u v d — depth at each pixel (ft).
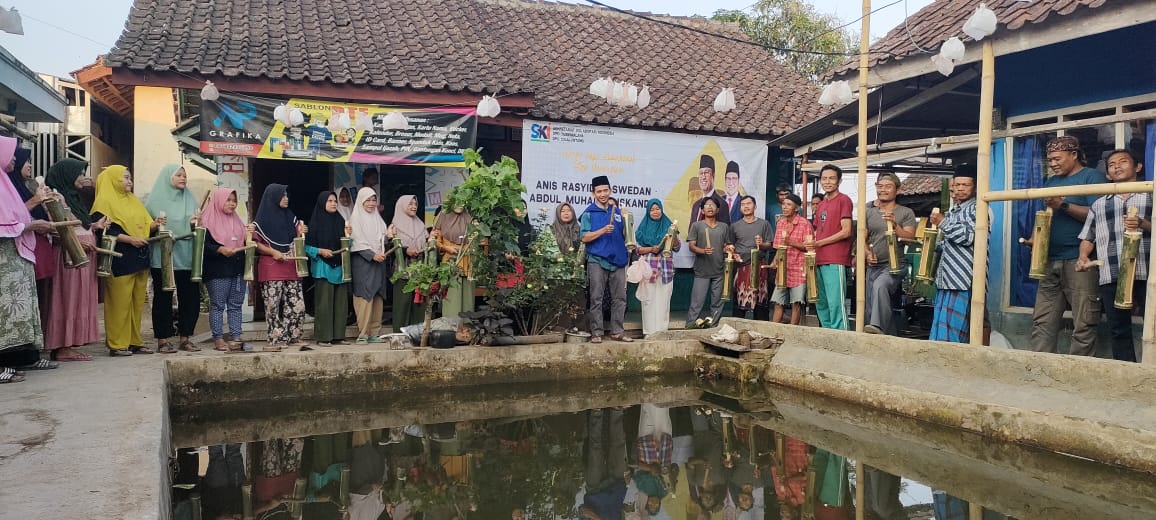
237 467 15.52
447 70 28.45
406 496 13.89
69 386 15.97
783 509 13.35
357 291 25.26
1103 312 21.43
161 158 41.01
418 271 22.90
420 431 18.61
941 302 21.58
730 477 15.25
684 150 31.81
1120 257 16.94
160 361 19.39
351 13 33.17
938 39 22.35
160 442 11.66
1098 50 22.16
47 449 11.22
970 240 20.62
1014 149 24.02
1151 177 20.52
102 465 10.46
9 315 16.06
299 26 30.53
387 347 23.50
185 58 25.43
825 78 26.66
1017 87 24.73
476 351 23.34
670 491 14.37
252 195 28.40
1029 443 16.97
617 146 30.73
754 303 28.50
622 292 26.12
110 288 20.26
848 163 28.76
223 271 22.09
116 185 20.06
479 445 17.44
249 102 25.30
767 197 34.37
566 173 30.04
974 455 16.74
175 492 13.93
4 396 14.96
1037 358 17.61
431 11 35.55
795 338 24.84
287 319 23.56
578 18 41.50
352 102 26.99
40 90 28.78
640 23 43.04
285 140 25.63
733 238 29.14
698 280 28.71
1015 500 13.71
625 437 18.28
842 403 21.79
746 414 20.75
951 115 27.91
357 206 25.17
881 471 15.62
